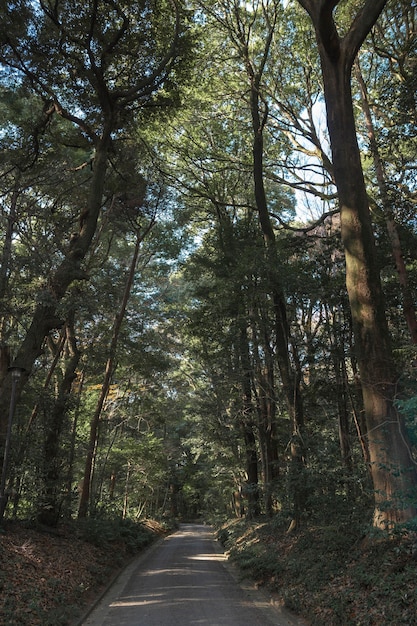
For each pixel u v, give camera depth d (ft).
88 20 49.75
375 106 54.54
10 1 45.34
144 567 56.29
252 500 81.92
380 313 32.37
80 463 79.41
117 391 97.14
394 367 31.37
